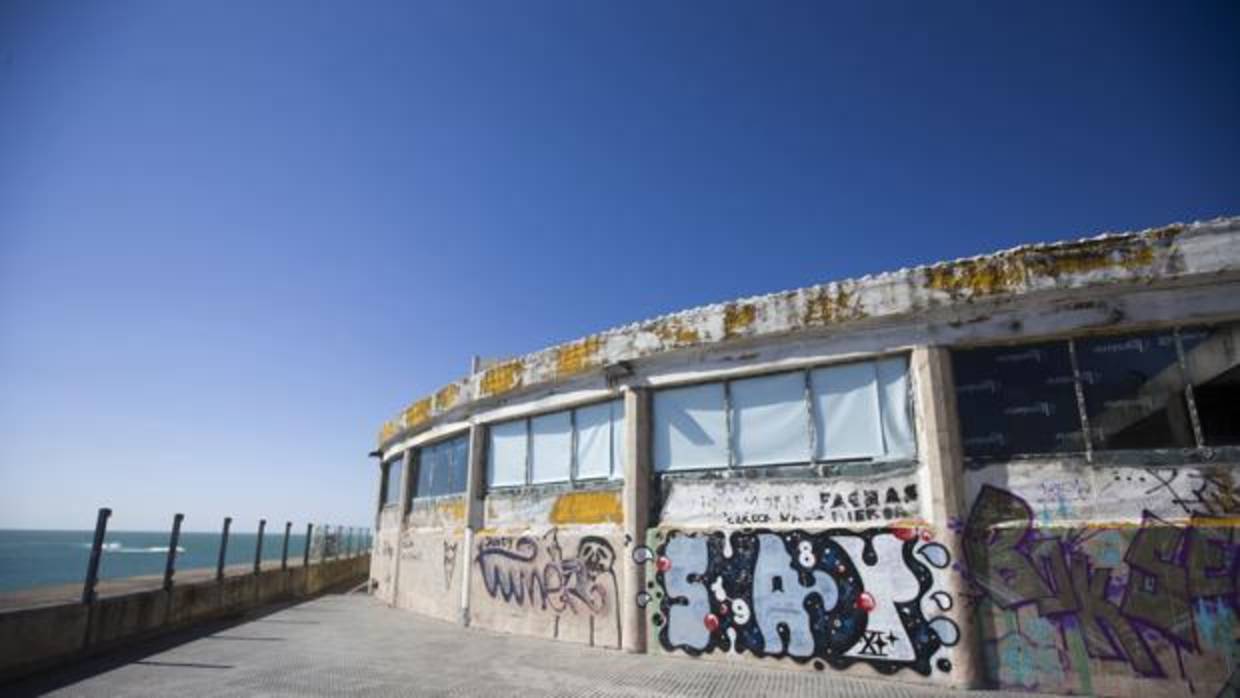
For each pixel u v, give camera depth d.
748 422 8.56
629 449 9.27
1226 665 5.78
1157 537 6.18
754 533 8.08
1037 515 6.63
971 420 7.12
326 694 6.61
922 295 7.36
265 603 14.97
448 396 13.29
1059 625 6.34
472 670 7.67
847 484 7.67
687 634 8.29
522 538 10.73
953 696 6.27
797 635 7.54
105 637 8.95
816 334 8.11
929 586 6.86
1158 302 6.57
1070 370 6.86
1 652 7.11
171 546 10.84
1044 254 6.88
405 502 15.77
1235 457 6.14
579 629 9.47
